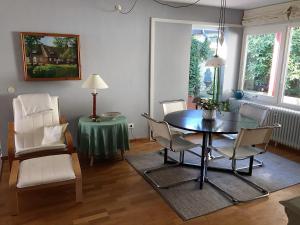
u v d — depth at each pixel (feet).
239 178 10.07
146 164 11.24
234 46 16.57
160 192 8.91
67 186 9.25
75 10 11.57
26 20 10.79
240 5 14.51
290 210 4.55
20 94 11.27
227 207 8.11
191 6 14.17
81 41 11.98
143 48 13.48
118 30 12.66
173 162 11.36
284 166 11.30
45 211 7.75
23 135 10.08
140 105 14.11
